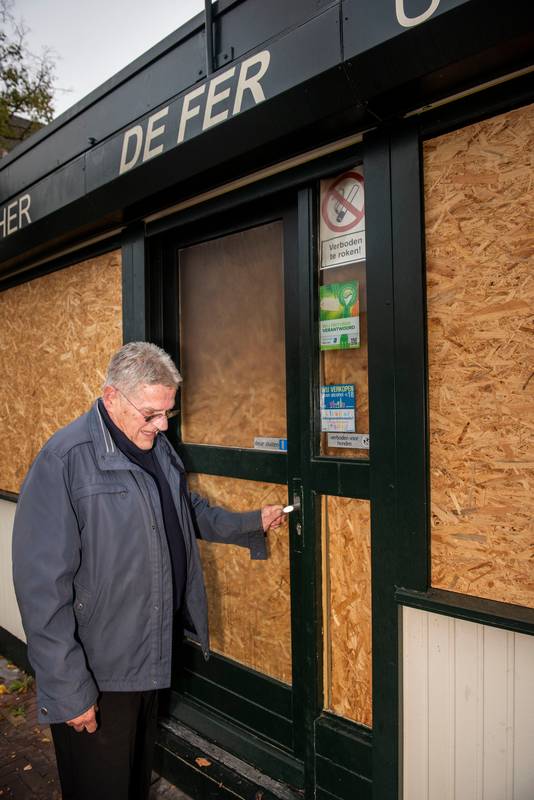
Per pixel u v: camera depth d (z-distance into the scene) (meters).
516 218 1.52
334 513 2.02
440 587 1.67
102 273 2.89
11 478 3.66
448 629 1.66
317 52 1.63
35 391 3.40
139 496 1.68
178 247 2.70
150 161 2.22
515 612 1.51
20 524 1.61
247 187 2.21
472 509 1.61
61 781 1.70
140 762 1.90
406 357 1.69
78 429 1.70
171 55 2.14
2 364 3.74
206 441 2.65
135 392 1.64
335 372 2.04
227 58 1.93
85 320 3.00
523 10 1.27
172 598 1.74
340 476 1.96
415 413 1.67
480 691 1.62
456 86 1.54
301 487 2.14
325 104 1.67
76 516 1.63
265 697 2.37
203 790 2.36
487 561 1.58
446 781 1.70
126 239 2.70
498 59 1.42
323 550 2.05
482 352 1.58
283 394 2.31
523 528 1.52
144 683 1.69
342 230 2.00
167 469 1.91
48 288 3.27
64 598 1.56
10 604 3.68
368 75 1.55
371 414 1.78
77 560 1.61
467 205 1.60
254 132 1.87
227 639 2.56
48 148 2.81
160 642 1.71
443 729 1.69
